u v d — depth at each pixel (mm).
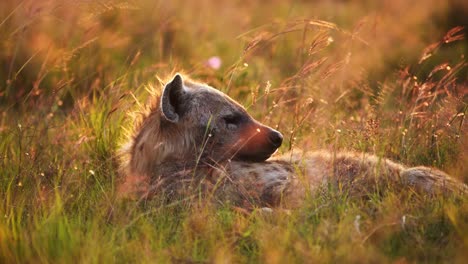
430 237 8672
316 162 10867
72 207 10344
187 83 11039
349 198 9828
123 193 10016
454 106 13031
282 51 20156
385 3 25422
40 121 14008
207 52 21062
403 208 9352
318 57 17859
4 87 17375
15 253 8773
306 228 8836
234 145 10586
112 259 8445
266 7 27094
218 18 25062
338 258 8047
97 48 17844
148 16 21078
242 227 9188
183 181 10266
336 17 25656
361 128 12766
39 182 11047
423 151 12391
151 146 10602
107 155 12430
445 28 23484
